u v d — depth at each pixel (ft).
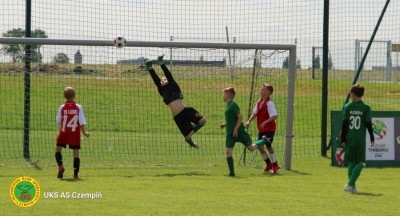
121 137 126.00
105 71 110.11
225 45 88.58
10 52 99.55
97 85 120.98
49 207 57.77
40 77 116.06
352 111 69.36
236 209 58.29
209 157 103.40
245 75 103.40
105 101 140.77
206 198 63.72
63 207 57.82
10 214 54.65
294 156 107.55
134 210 56.90
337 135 93.97
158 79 83.20
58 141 76.33
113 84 121.49
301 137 134.00
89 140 120.26
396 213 57.67
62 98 130.21
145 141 121.70
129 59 105.09
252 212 57.06
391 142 94.99
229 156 81.87
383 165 94.48
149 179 76.89
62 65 108.27
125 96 140.87
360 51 120.06
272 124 85.20
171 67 106.73
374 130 94.43
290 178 79.71
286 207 59.62
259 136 85.87
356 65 121.39
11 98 136.77
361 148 69.31
